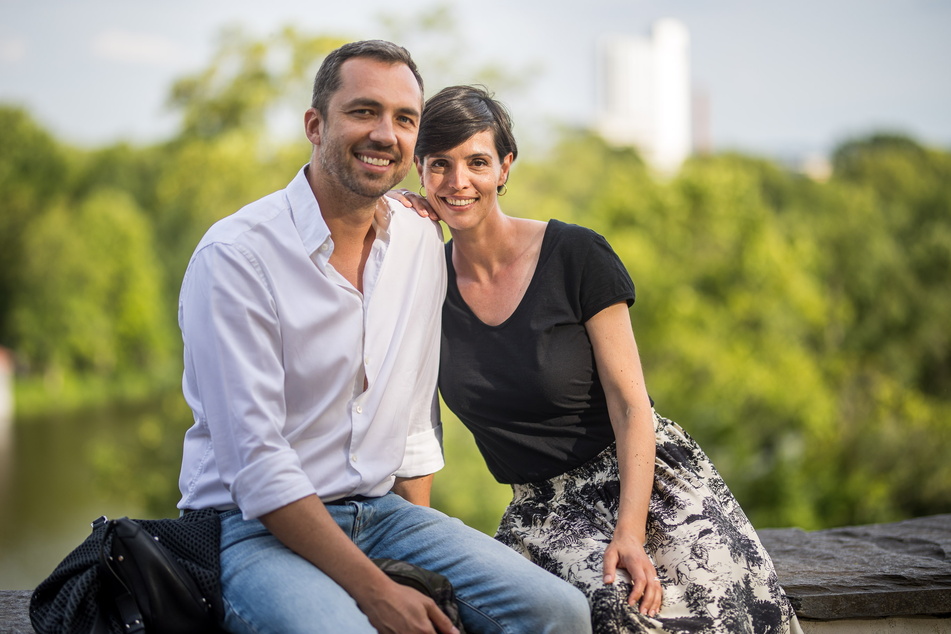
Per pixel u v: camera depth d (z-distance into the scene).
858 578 2.50
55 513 25.03
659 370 19.94
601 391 2.19
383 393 2.01
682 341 20.42
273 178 18.47
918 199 40.88
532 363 2.14
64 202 37.16
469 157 2.18
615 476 2.16
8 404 33.97
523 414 2.19
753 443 15.63
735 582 2.00
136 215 35.41
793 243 28.50
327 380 1.94
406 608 1.70
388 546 1.99
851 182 41.00
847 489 12.33
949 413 19.45
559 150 23.30
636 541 1.98
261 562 1.79
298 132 19.06
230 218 1.95
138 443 18.80
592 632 1.88
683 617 1.93
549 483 2.21
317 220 1.95
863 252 34.72
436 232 2.23
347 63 1.94
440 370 2.25
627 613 1.88
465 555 1.90
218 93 19.34
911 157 43.78
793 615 2.10
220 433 1.83
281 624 1.69
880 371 30.30
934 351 32.50
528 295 2.18
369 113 1.93
